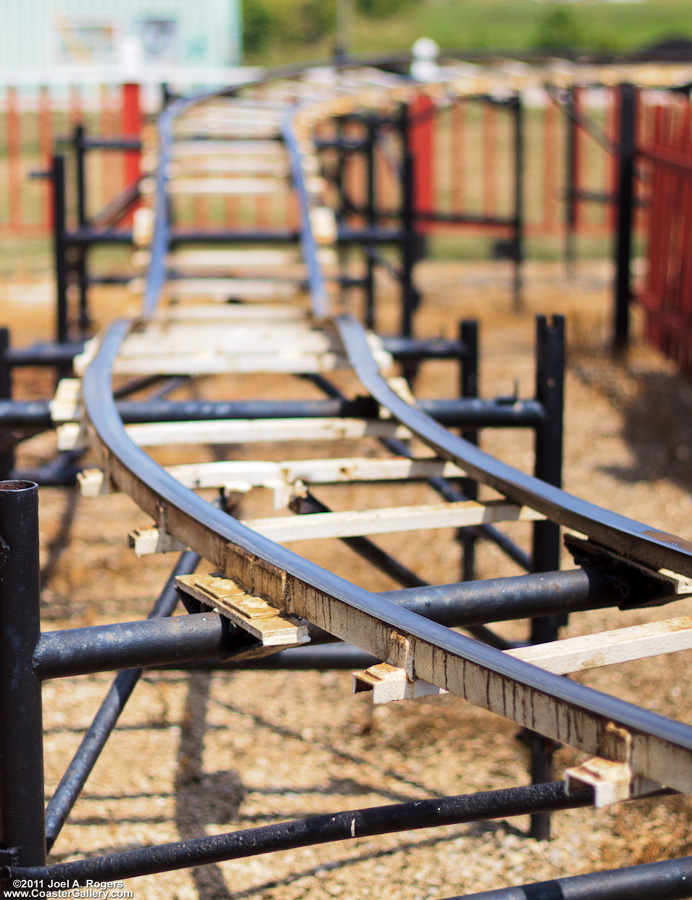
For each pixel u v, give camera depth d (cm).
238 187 702
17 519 178
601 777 154
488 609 212
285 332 461
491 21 6669
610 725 158
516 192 1145
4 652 181
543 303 1185
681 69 991
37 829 187
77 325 849
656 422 727
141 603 461
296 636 189
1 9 2539
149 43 2558
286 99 1024
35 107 2100
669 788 156
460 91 1013
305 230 626
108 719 258
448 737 365
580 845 307
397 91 998
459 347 429
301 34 5172
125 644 188
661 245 925
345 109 948
